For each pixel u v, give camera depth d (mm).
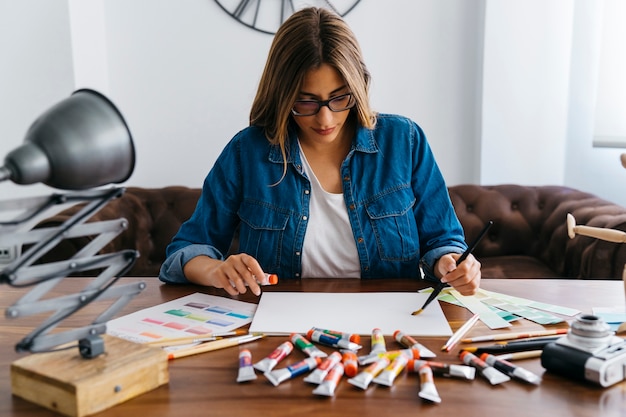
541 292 955
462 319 830
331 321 819
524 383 627
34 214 538
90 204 578
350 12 2365
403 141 1174
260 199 1155
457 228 1170
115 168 557
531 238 2121
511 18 2266
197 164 2500
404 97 2434
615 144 2139
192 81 2436
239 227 1331
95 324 622
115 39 2408
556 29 2266
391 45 2393
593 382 612
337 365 648
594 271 1629
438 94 2428
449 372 641
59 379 562
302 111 1034
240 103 2443
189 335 769
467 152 2467
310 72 990
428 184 1184
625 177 2211
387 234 1146
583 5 2223
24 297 554
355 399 595
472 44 2383
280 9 2361
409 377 647
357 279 1052
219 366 679
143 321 824
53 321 586
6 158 506
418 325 800
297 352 715
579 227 747
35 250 542
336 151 1169
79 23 2150
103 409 572
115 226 608
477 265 915
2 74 2098
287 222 1148
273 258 1158
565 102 2316
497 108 2332
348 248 1159
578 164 2340
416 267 1165
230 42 2400
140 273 2049
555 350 642
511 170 2373
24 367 591
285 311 861
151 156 2494
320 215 1159
